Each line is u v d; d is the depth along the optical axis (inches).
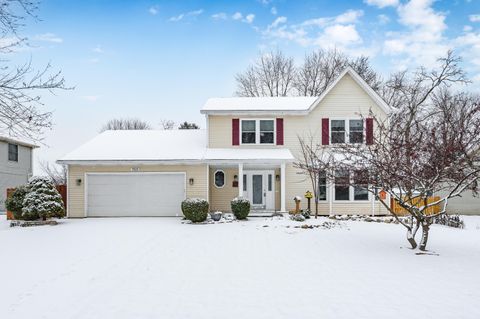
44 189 711.7
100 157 797.2
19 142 1210.6
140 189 804.6
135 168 801.6
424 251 416.5
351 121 837.2
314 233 554.6
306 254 409.4
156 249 442.0
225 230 591.8
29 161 1298.0
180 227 629.9
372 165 421.4
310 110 828.0
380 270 336.5
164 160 783.7
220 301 260.4
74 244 478.6
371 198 816.9
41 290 287.1
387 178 394.3
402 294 270.2
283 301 259.0
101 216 801.6
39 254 419.2
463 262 362.9
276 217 750.5
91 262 378.3
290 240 498.0
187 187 797.9
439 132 407.8
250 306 250.1
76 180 802.8
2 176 1152.2
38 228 634.8
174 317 232.7
